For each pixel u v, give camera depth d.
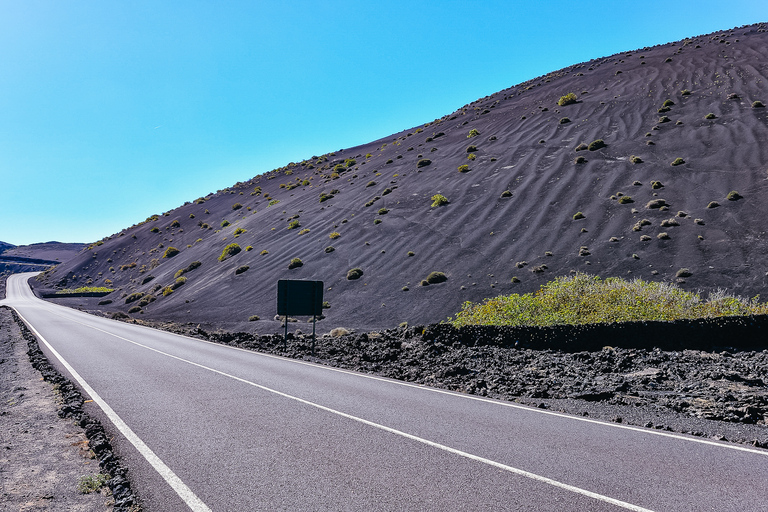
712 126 51.28
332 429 6.02
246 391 8.52
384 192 63.75
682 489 4.06
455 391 8.72
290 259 52.97
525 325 14.74
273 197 99.81
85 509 3.75
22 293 91.56
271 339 18.50
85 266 111.31
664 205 38.72
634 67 90.06
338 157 123.44
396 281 40.06
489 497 3.91
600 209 41.41
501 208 47.72
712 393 8.16
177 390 8.60
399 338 16.11
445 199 53.44
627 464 4.70
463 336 14.74
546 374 10.39
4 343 17.14
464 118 97.62
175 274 68.62
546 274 34.16
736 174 40.03
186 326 33.56
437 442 5.45
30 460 4.92
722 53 81.12
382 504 3.78
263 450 5.17
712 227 33.75
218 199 123.00
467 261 39.81
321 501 3.85
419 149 84.19
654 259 32.00
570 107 74.62
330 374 10.59
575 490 4.04
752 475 4.39
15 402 7.64
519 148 63.06
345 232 55.28
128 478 4.37
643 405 7.53
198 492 4.04
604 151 53.25
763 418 6.66
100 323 30.44
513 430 5.97
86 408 7.17
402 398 7.96
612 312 15.48
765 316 13.30
